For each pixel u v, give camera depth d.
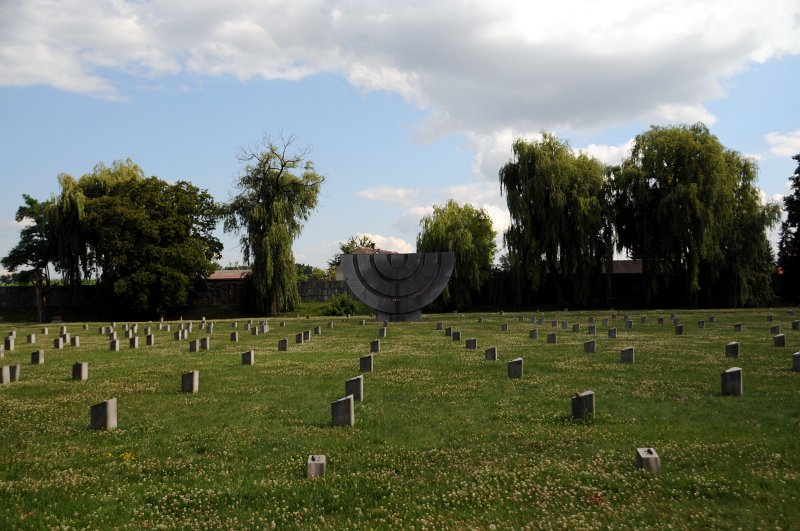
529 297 69.50
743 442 11.74
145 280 63.50
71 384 19.86
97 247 71.12
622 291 71.94
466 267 66.81
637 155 65.19
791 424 12.91
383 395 17.30
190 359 26.03
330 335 36.88
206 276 72.88
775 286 69.06
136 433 13.62
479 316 53.12
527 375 19.88
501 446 12.12
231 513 9.24
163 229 66.88
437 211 70.25
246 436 13.20
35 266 74.69
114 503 9.70
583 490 9.73
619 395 16.34
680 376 18.84
